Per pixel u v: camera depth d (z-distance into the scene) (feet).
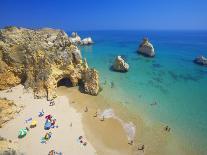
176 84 185.26
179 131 118.21
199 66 247.70
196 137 113.09
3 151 84.43
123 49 371.97
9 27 173.17
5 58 158.81
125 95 160.76
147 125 123.44
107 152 100.94
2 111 120.98
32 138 107.76
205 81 193.77
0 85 153.89
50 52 162.71
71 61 166.91
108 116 132.05
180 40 637.30
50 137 109.40
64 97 153.89
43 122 122.01
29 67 159.12
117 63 216.95
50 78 154.71
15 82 161.58
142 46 311.27
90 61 261.03
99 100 151.84
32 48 160.04
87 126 120.98
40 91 151.02
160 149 104.22
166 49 385.50
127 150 102.99
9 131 111.86
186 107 144.46
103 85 177.88
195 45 474.08
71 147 102.94
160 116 133.08
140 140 110.63
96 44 461.37
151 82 189.26
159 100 153.89
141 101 151.84
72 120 126.11
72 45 172.14
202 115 134.62
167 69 231.71
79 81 172.86
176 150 103.60
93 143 106.83
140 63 255.91
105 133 115.44
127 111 138.31
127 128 120.37
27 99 146.00
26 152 97.19
